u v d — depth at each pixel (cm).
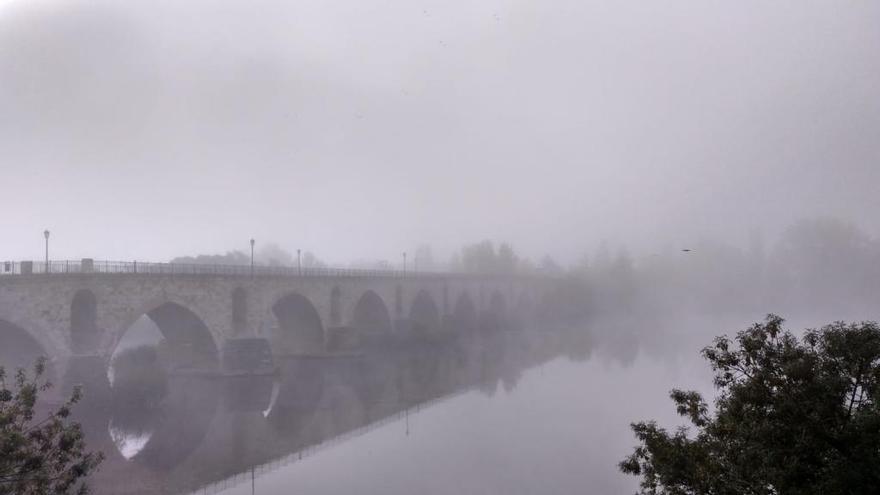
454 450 4597
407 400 6341
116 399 5612
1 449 2153
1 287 4838
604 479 3994
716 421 2048
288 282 7912
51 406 4975
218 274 6944
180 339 7181
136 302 5981
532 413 5762
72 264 5753
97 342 5603
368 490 3756
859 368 1820
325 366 8162
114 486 3728
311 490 3756
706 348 2122
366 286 9581
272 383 6969
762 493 1739
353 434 5047
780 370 1875
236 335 7312
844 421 1731
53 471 2484
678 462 1933
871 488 1592
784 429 1759
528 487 3841
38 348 5497
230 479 3928
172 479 3900
